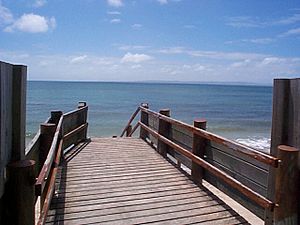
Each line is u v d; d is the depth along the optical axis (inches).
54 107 1626.5
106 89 4057.6
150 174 222.1
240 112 1641.2
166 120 249.6
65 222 144.6
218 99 2647.6
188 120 1299.2
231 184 152.3
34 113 1359.5
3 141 78.5
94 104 1891.0
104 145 324.2
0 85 75.1
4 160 79.7
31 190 83.1
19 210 82.0
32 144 138.9
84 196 177.3
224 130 1044.5
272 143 122.3
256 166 136.6
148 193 184.4
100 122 1168.8
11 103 86.6
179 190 190.2
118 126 1077.8
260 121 1288.1
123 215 153.6
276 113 119.7
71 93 2935.5
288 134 116.6
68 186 193.2
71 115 294.2
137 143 337.7
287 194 113.0
